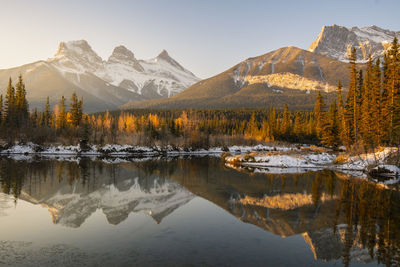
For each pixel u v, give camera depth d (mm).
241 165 44969
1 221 13102
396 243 10195
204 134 106938
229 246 9883
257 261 8531
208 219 13633
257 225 12562
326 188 22391
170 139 92625
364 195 19375
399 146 35562
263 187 23047
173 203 17297
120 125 117812
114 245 9969
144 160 55000
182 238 10773
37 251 9375
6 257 8828
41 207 15961
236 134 124188
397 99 39250
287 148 96875
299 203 16969
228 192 20875
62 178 27312
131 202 17516
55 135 79875
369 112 43562
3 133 69562
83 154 68875
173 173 33062
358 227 12211
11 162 42812
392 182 25812
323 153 52844
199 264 8266
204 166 42656
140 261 8492
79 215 14320
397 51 39438
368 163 36125
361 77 53531
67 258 8742
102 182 25438
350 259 8766
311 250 9508
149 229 11969
